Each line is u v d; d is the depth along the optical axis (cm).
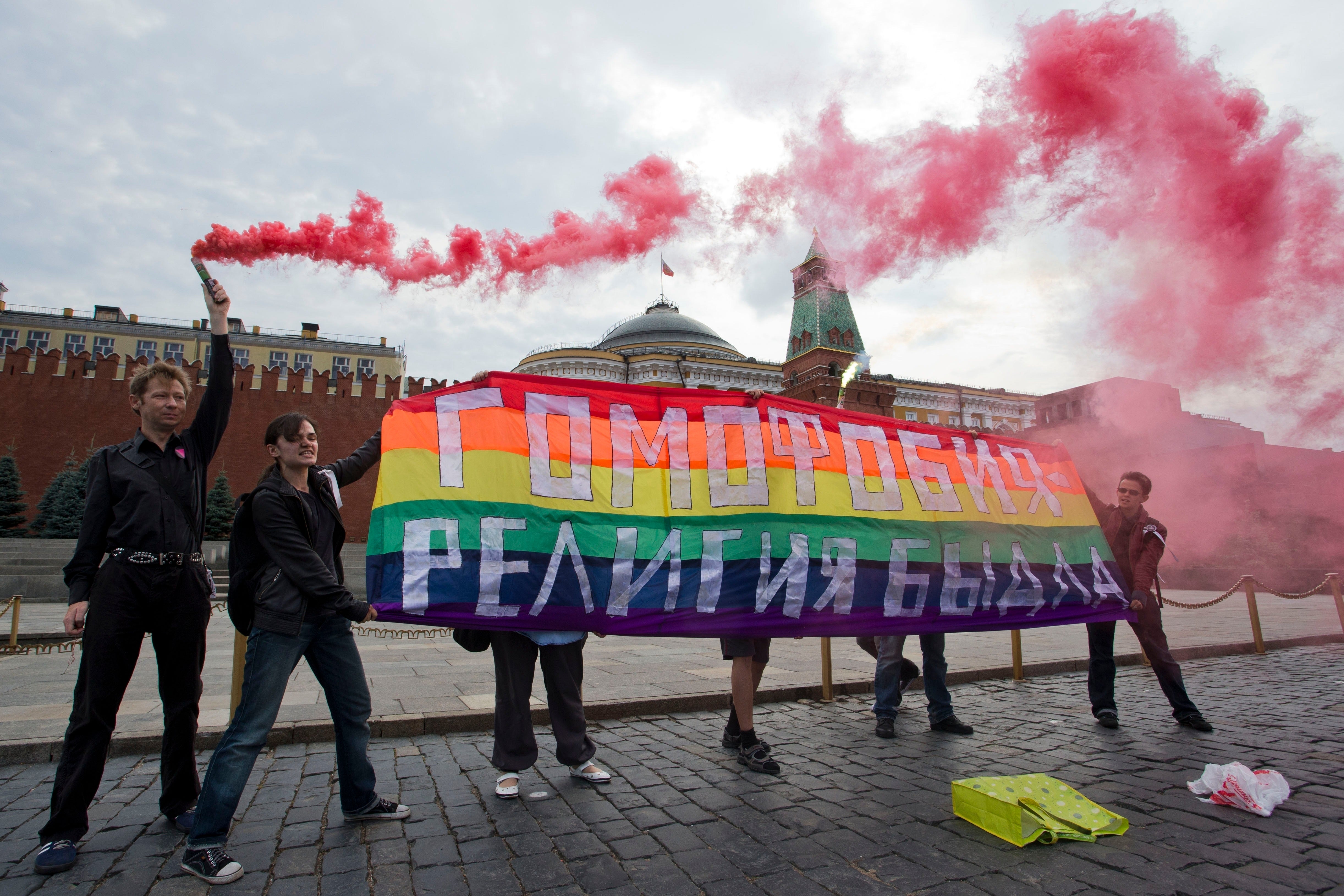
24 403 3105
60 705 499
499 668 351
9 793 338
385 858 270
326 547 310
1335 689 629
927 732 473
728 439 447
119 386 3231
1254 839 294
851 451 484
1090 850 283
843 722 503
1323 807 331
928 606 460
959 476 512
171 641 288
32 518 3025
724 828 303
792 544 435
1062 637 964
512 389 411
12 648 788
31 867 259
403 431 379
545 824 306
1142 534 515
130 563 278
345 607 287
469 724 465
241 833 294
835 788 357
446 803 331
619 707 511
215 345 314
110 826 298
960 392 5122
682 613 395
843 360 3559
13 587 1483
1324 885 253
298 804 328
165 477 291
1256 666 765
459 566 358
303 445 300
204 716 466
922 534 475
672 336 5234
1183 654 809
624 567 391
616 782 364
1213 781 345
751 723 394
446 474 376
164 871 257
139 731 418
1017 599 485
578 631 365
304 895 241
